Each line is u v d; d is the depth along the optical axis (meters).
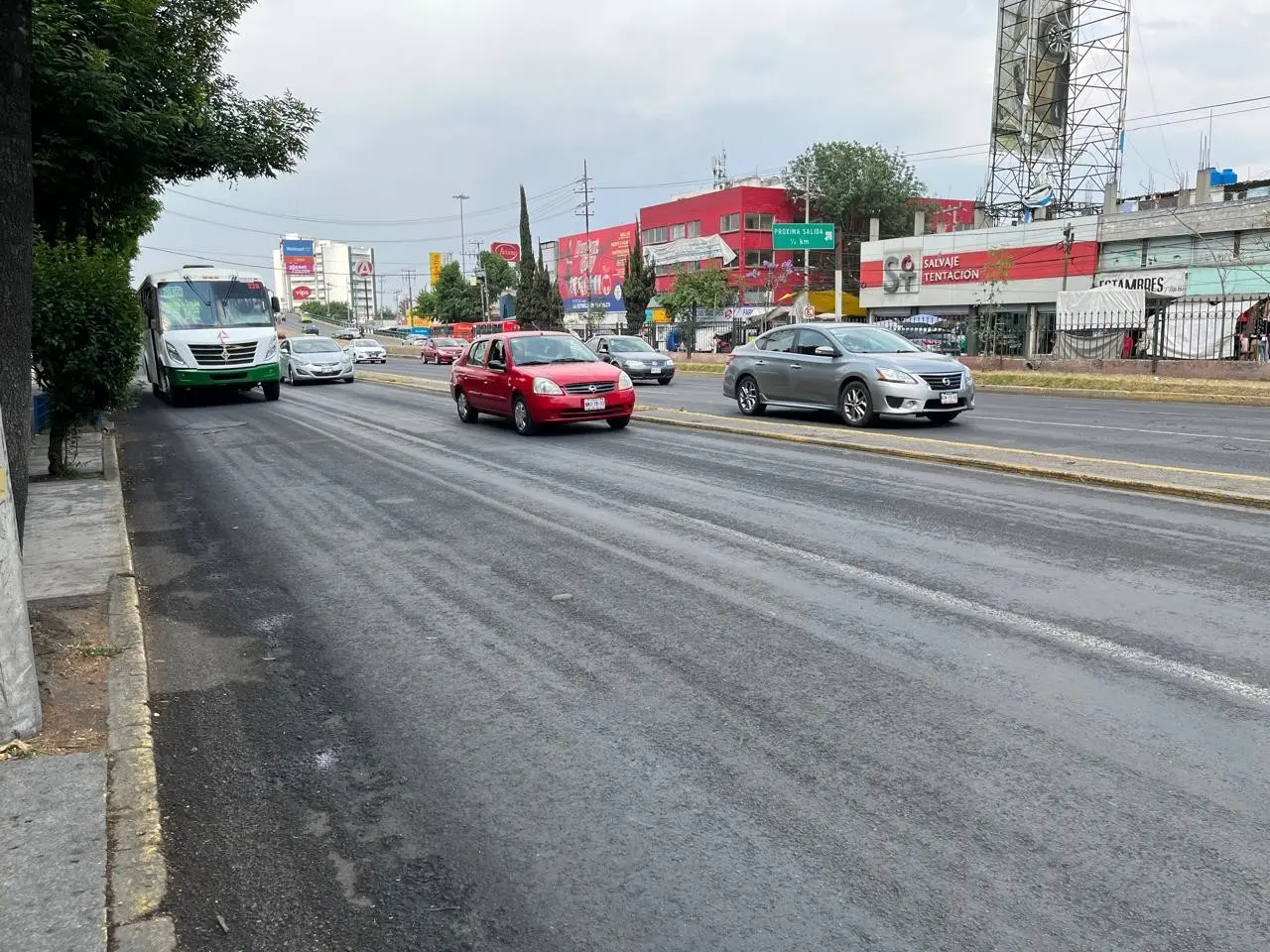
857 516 7.77
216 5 17.28
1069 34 40.31
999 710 3.99
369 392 25.36
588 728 3.99
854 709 4.05
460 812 3.36
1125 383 22.20
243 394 25.62
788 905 2.75
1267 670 4.29
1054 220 37.38
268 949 2.64
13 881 2.82
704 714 4.07
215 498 9.78
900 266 44.12
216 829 3.30
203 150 17.08
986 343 30.02
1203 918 2.62
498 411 14.92
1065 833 3.06
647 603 5.64
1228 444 11.78
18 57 5.07
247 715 4.27
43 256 10.52
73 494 9.55
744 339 43.38
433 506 8.90
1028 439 12.33
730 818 3.24
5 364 5.05
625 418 14.52
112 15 13.95
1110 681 4.23
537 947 2.62
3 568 3.73
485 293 90.00
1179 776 3.39
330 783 3.61
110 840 3.07
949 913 2.69
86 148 14.71
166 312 22.45
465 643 5.10
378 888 2.93
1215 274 31.00
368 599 5.98
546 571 6.44
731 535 7.27
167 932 2.63
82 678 4.45
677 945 2.60
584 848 3.10
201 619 5.70
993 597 5.48
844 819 3.20
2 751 3.67
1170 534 6.85
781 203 61.53
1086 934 2.58
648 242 69.69
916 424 14.23
